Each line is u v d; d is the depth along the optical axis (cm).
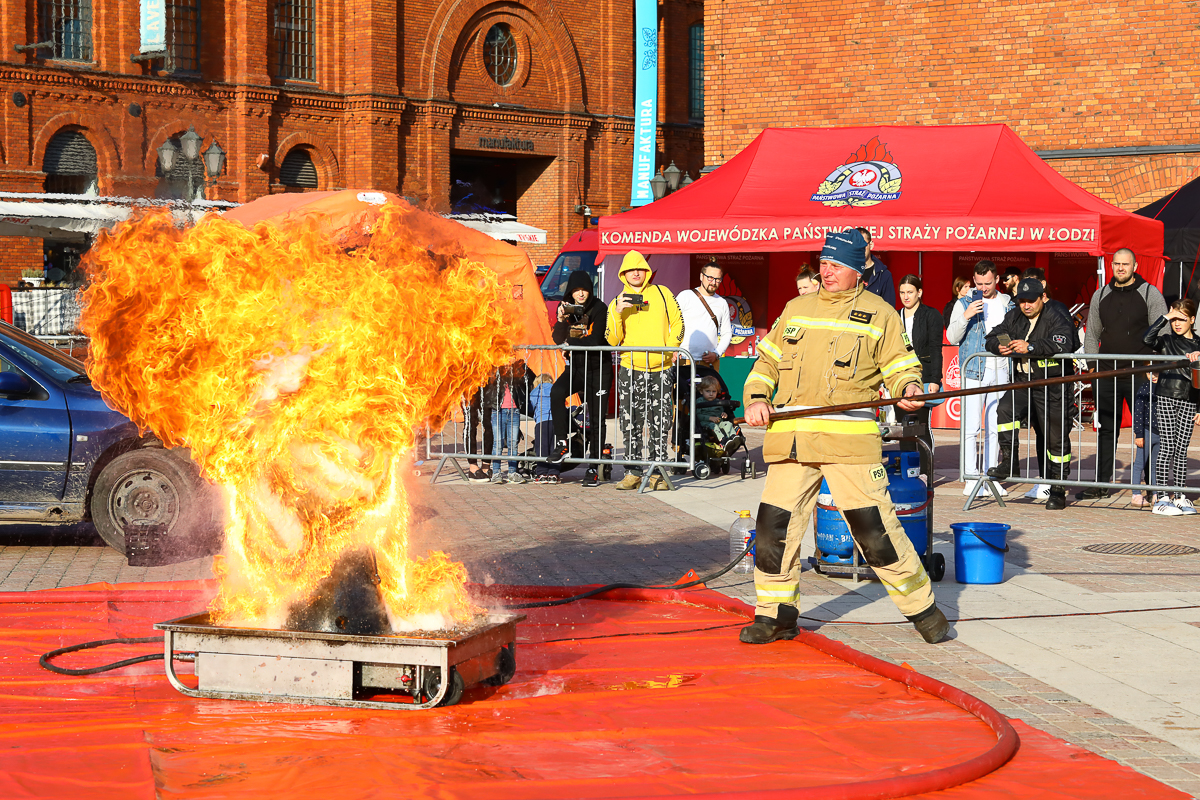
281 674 516
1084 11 1902
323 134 3369
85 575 791
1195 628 654
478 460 1252
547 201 3838
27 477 845
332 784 416
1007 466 1091
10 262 2827
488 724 487
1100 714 510
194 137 2916
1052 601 719
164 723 484
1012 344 1062
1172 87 1858
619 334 1198
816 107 2097
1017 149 1599
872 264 1141
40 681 550
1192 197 1780
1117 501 1112
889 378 615
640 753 453
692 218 1623
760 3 2119
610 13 3878
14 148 2875
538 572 804
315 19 3356
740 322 1841
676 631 650
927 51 2011
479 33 3594
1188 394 1028
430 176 3484
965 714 502
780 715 499
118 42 3020
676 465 1158
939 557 779
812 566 822
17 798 400
